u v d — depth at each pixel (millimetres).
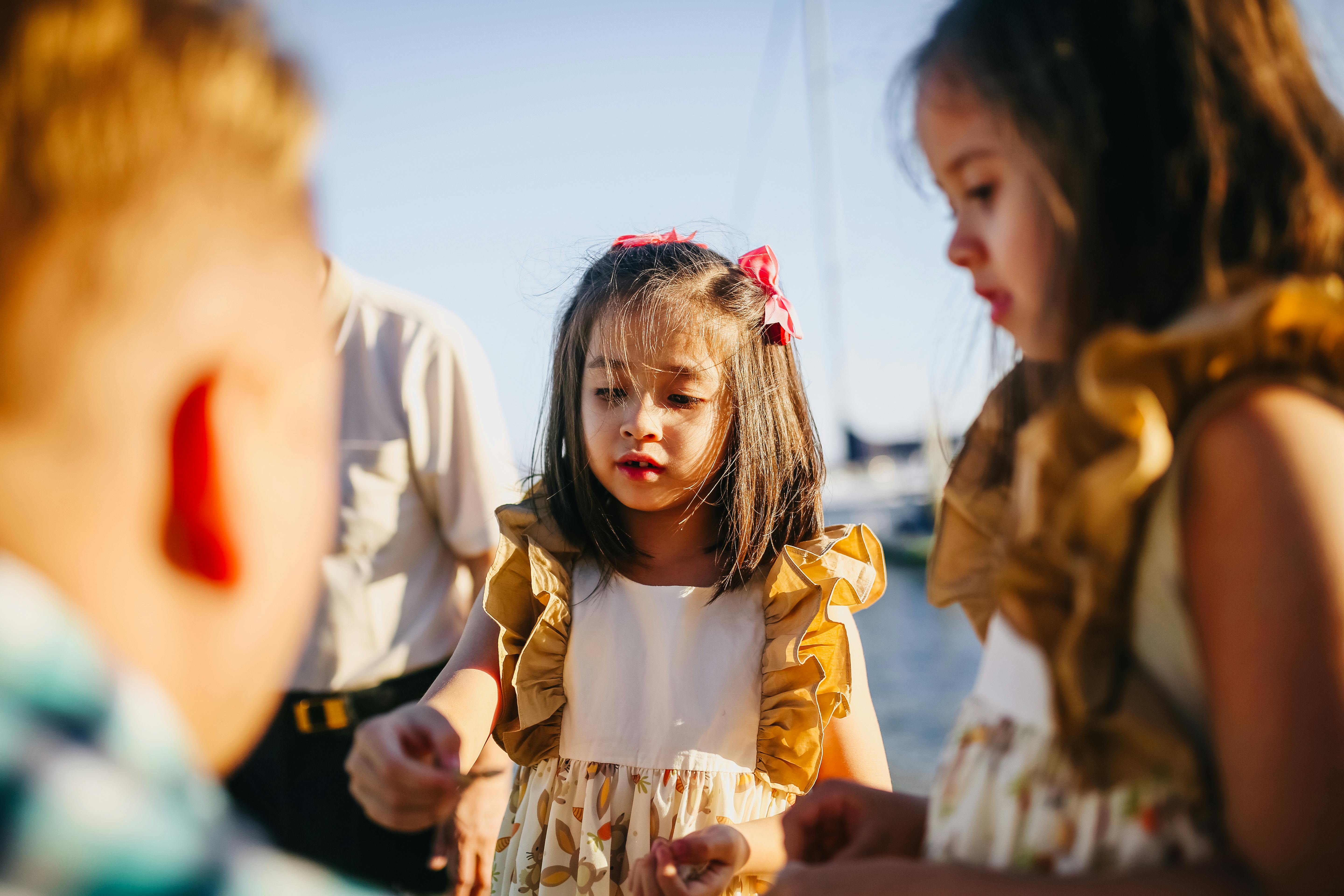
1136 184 788
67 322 433
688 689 1559
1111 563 726
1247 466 664
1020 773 818
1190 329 714
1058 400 791
